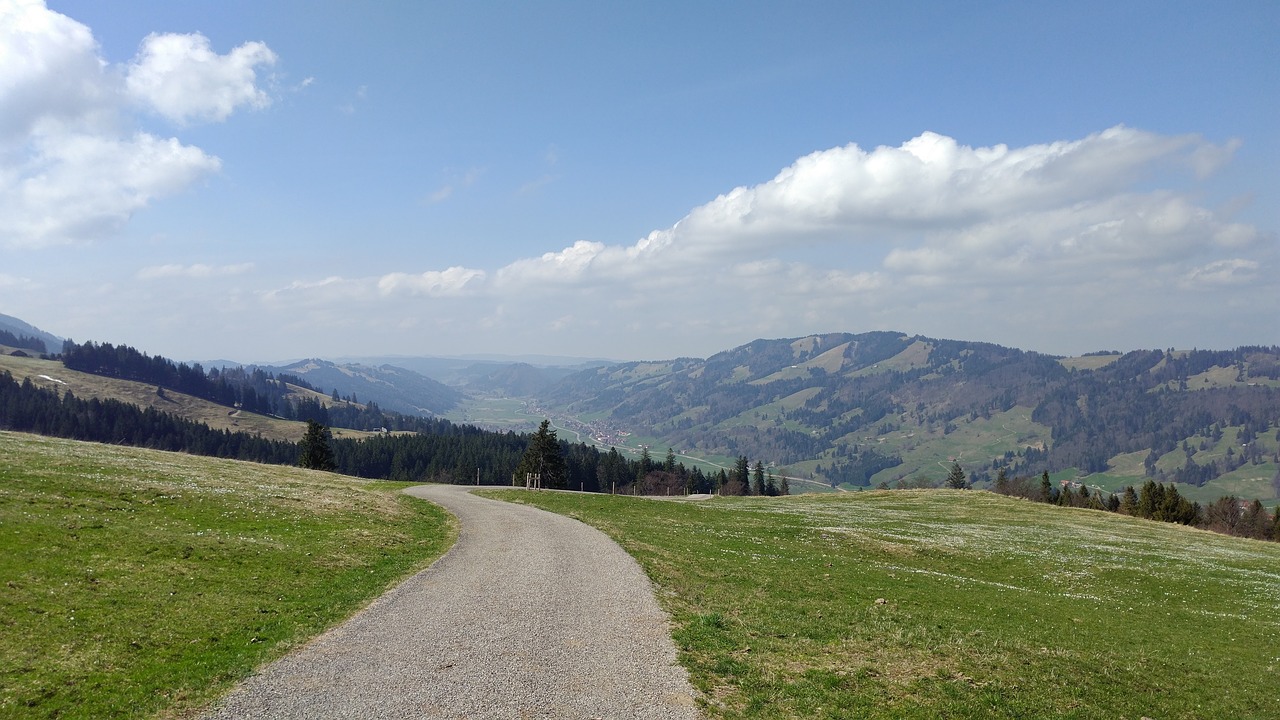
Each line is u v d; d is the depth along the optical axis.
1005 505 83.75
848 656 18.17
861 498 94.00
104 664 15.08
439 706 13.59
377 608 21.38
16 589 18.41
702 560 35.44
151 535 25.84
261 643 17.39
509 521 46.44
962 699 15.41
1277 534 108.75
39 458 39.56
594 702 14.11
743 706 14.44
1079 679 18.11
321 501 43.47
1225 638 29.33
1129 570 43.56
